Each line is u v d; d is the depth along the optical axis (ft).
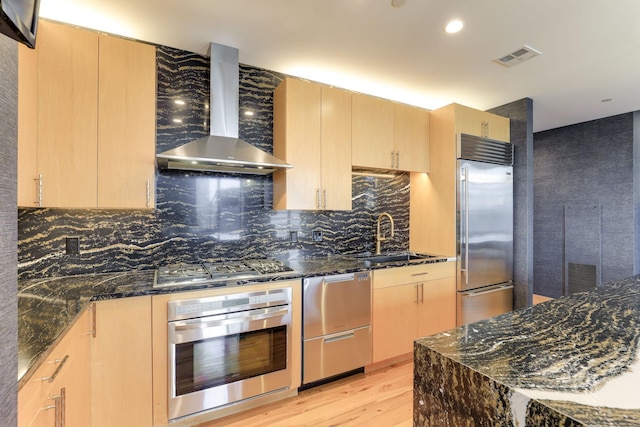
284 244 9.02
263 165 7.08
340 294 7.53
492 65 8.37
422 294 9.00
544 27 6.63
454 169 9.69
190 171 7.80
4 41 2.02
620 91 10.08
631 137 12.17
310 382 7.27
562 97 10.64
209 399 6.02
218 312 6.04
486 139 10.18
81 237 6.73
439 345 2.88
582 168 13.64
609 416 1.80
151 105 6.50
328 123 8.50
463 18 6.35
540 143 15.23
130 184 6.28
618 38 7.02
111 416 5.28
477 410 2.35
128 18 6.39
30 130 5.27
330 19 6.42
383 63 8.29
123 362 5.38
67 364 4.11
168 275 6.46
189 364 5.83
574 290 13.82
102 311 5.24
